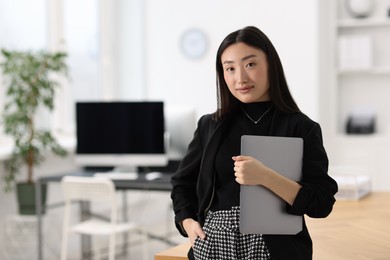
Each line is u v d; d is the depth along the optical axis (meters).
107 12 6.90
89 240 5.12
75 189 3.99
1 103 5.32
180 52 6.83
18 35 5.67
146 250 4.88
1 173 5.05
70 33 6.39
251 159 1.44
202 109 6.77
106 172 4.66
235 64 1.55
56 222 5.71
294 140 1.51
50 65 4.97
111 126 4.47
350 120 6.35
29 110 4.90
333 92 6.30
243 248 1.54
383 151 6.02
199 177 1.64
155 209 7.04
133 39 7.04
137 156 4.43
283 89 1.59
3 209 5.08
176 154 4.51
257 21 6.41
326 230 2.57
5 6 5.52
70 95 6.38
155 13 6.93
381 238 2.41
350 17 6.41
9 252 5.10
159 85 6.95
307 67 6.18
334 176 3.42
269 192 1.49
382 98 6.38
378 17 6.32
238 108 1.66
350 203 3.17
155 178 4.21
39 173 5.56
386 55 6.32
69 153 5.91
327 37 6.29
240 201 1.48
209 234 1.57
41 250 4.53
